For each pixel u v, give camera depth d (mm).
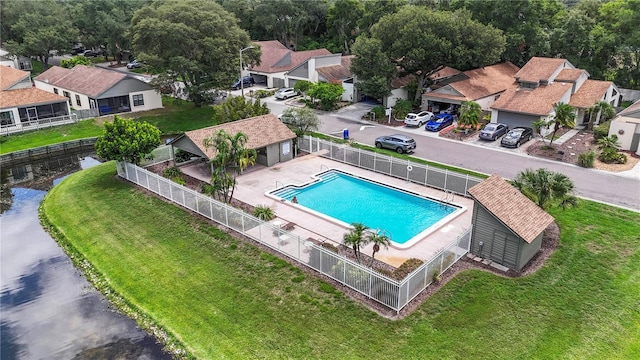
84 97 49844
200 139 30156
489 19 61250
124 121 30859
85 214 27203
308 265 20469
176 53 45875
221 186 25219
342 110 51625
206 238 23359
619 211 25406
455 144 38781
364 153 32812
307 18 85688
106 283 20922
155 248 23031
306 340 16344
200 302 18828
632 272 19781
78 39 84375
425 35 47156
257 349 16172
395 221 25219
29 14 78125
